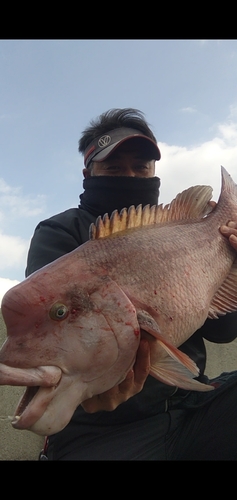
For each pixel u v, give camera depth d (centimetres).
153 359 45
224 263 61
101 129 77
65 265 44
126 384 43
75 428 54
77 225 66
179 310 48
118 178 68
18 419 37
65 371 40
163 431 55
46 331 40
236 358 93
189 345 62
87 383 41
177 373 45
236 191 71
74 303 41
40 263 58
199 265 55
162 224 56
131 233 50
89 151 76
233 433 54
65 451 54
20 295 41
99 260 45
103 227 49
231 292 61
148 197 70
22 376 37
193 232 58
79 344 40
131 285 45
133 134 71
